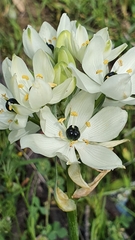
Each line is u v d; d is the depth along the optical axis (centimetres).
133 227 37
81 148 23
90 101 22
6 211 35
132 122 43
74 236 25
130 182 40
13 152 39
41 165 37
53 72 21
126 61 24
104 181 39
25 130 23
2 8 52
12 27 51
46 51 24
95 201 37
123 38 48
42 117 20
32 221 35
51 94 20
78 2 52
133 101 22
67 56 22
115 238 35
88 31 50
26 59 47
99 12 50
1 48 48
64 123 23
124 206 37
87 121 23
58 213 38
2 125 24
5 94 25
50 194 37
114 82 21
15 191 37
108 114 22
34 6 53
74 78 20
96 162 22
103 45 22
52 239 35
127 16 52
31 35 23
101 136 23
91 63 22
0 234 35
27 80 22
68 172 22
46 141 22
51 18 53
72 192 23
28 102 21
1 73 44
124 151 41
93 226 35
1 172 38
